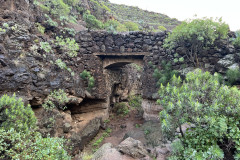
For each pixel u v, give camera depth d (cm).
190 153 374
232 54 862
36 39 934
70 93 1071
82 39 1257
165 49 1102
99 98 1277
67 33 1243
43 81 869
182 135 447
